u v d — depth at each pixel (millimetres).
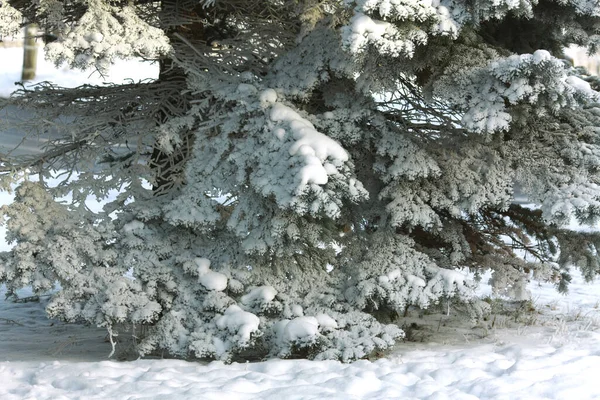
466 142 7203
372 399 5059
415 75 7074
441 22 6023
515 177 7020
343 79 7297
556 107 6316
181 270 7078
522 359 6070
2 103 7887
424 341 7496
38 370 6164
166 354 7188
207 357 6906
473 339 7547
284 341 6531
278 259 7145
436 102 7227
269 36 7895
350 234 7535
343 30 5930
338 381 5441
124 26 6535
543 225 7918
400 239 7316
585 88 6160
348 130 7074
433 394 5031
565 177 6871
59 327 9125
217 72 7617
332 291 7180
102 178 7605
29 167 7645
